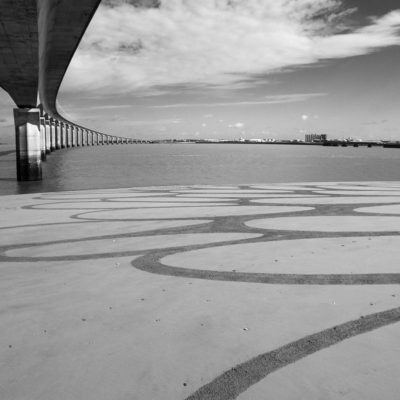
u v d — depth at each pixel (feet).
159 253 29.40
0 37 70.90
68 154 438.40
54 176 178.29
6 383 12.16
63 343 14.74
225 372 12.54
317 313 16.96
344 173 194.80
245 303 18.40
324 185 101.55
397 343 14.07
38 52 82.28
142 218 48.37
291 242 32.01
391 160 357.41
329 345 14.06
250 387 11.69
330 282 21.22
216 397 11.27
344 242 31.45
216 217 47.57
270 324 15.98
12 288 21.80
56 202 71.92
